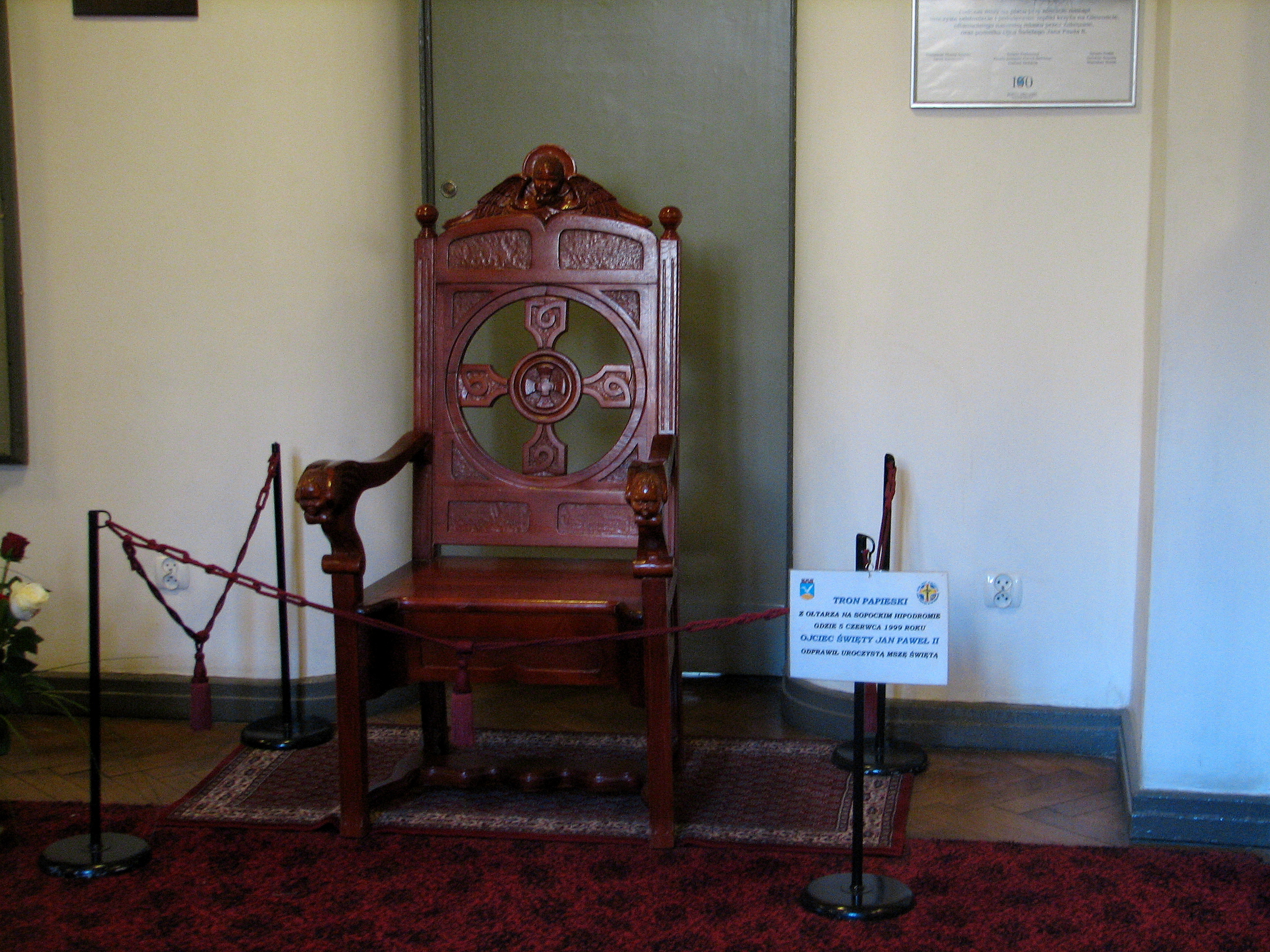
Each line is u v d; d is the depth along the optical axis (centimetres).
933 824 266
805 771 298
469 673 251
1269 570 250
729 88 362
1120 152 298
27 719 343
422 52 366
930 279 307
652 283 281
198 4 328
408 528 354
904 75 303
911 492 312
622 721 345
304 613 341
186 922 217
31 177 337
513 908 222
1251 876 235
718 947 207
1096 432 305
